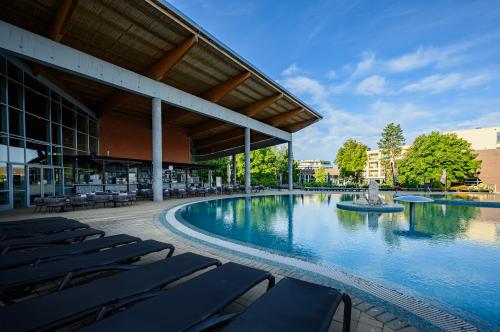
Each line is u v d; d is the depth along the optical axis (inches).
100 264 111.7
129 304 81.6
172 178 1031.6
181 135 1094.4
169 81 687.7
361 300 108.7
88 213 373.7
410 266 184.1
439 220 376.5
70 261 114.8
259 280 94.0
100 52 522.9
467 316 108.3
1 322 62.8
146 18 447.2
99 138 771.4
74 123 636.7
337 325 88.7
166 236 228.2
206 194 874.1
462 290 146.4
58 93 553.9
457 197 808.3
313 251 221.5
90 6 408.5
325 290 82.4
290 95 859.4
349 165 1750.7
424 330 87.7
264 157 1579.7
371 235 283.0
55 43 416.8
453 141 1290.6
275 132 1087.6
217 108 783.7
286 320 64.0
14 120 426.9
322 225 339.0
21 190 440.1
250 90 798.5
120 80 514.0
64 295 78.9
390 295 113.9
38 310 69.2
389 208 473.4
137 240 156.3
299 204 601.3
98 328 61.1
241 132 1149.1
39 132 488.7
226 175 1726.1
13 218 317.7
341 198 778.2
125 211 399.5
